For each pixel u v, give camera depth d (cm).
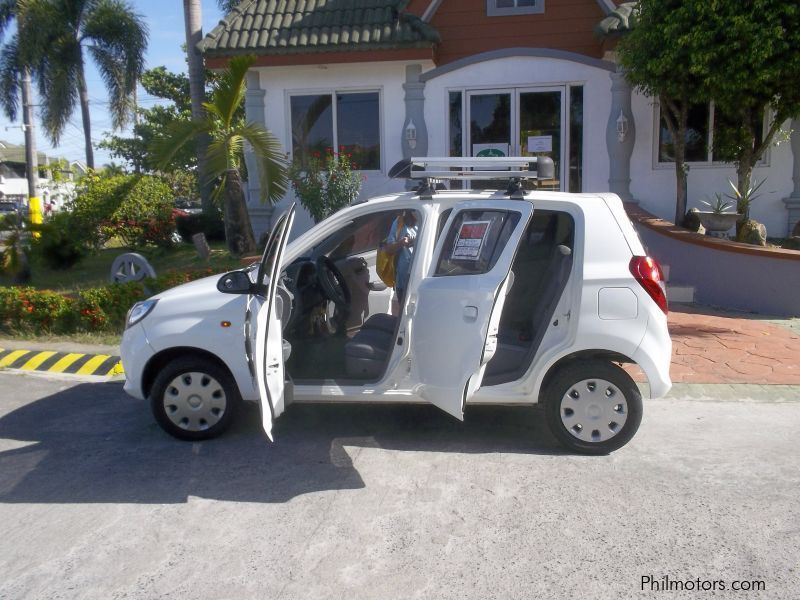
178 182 2862
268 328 483
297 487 500
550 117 1262
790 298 990
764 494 485
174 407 574
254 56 1134
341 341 601
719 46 948
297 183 1227
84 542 431
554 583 384
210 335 553
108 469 533
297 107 1335
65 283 1292
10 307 929
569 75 1241
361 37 1238
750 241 1102
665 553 412
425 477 514
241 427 612
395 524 447
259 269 551
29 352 852
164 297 577
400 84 1293
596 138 1252
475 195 567
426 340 524
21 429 622
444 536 432
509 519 452
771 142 1180
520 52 1244
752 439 585
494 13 1288
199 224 1609
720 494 485
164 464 540
